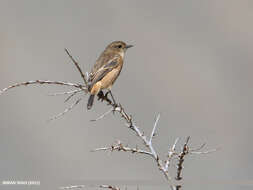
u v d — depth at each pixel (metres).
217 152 19.53
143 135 9.38
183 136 21.19
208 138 21.00
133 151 9.05
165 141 20.83
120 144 9.01
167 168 8.99
